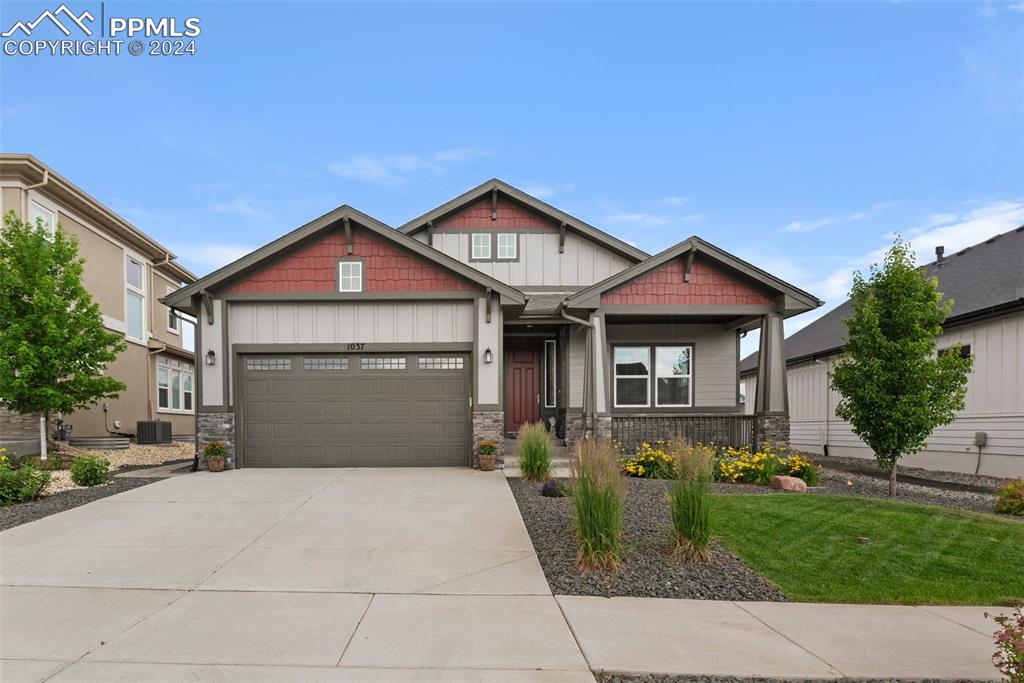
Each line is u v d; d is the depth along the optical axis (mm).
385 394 11383
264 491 8766
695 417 12086
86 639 3936
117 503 7965
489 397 11250
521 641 3953
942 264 16578
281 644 3867
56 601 4629
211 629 4105
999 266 13383
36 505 7867
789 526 6801
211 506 7801
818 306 11977
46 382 11211
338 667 3555
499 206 14867
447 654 3746
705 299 12273
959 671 3645
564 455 12836
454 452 11367
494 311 11391
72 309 12125
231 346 11289
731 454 11016
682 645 3938
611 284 11969
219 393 11094
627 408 14141
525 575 5305
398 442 11344
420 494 8562
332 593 4836
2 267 10984
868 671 3627
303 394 11336
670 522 6992
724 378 14266
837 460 16203
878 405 9195
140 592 4836
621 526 5781
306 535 6484
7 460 9844
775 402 12047
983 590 5062
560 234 14703
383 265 11445
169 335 21000
